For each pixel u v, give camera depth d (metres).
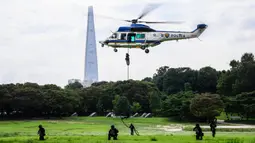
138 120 162.12
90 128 111.31
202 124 142.12
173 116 164.50
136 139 58.94
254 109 141.25
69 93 191.75
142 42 76.75
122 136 64.44
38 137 64.44
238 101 150.38
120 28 77.94
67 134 80.62
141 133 86.50
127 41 76.88
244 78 172.25
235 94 174.75
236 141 55.66
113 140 57.47
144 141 55.97
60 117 185.38
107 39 78.12
